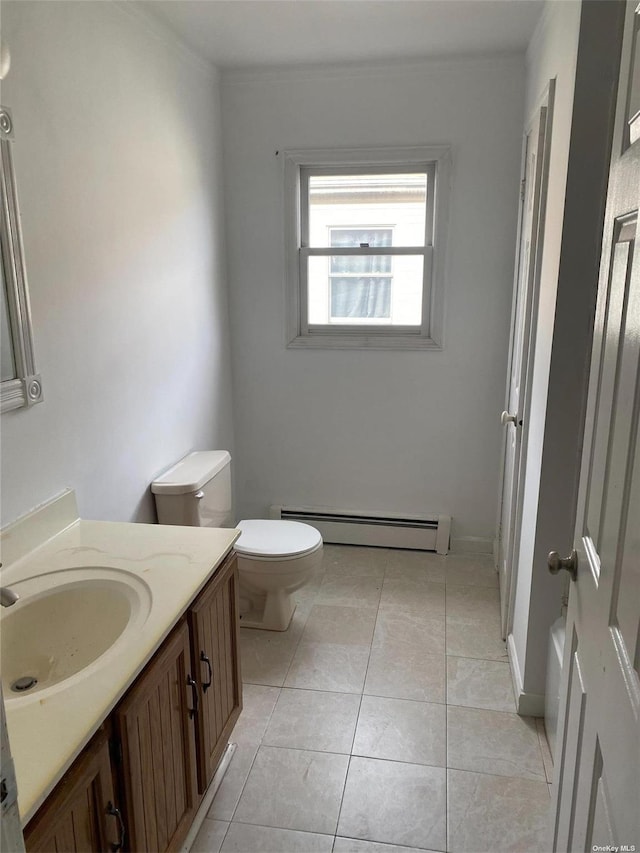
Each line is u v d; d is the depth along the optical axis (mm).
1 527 1614
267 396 3436
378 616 2840
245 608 2801
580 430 1924
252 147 3115
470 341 3176
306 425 3443
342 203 3205
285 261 3219
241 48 2693
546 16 2240
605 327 1086
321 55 2803
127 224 2191
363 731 2129
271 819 1791
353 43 2650
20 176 1622
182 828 1549
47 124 1726
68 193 1835
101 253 2025
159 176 2438
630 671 806
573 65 1721
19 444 1670
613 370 1000
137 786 1276
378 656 2545
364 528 3504
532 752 2031
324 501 3531
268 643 2637
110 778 1184
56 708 1109
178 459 2715
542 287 2146
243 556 2555
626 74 976
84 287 1934
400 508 3475
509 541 2613
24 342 1648
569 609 1321
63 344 1836
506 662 2500
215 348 3148
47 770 977
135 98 2219
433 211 3121
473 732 2121
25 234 1648
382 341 3238
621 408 923
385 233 3205
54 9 1740
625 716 814
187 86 2672
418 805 1833
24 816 906
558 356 1882
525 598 2203
